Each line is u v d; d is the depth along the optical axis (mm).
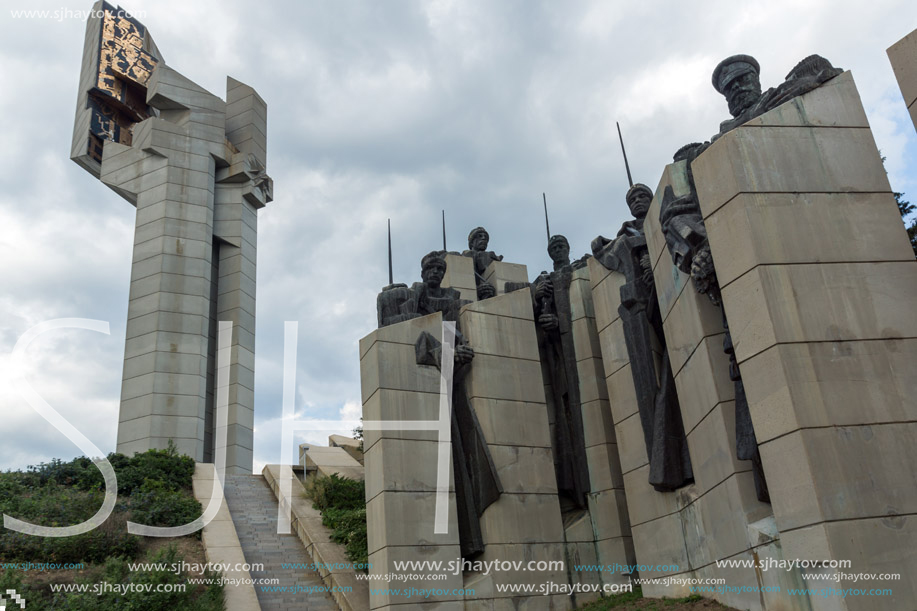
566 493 16078
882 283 9547
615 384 15258
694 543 12242
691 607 11531
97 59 39000
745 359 9625
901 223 9906
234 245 36844
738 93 11891
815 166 10172
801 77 10906
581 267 18016
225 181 37844
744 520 10266
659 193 12922
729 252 10031
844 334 9234
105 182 36219
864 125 10508
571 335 16938
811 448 8641
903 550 8242
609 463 15555
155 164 35656
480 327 15938
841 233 9789
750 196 9922
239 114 40688
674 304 12625
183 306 32938
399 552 12977
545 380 17484
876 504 8430
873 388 8977
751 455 10195
